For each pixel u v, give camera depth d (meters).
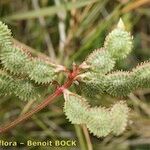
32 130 0.24
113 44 0.12
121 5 0.22
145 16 0.27
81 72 0.12
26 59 0.12
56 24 0.25
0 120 0.23
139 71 0.12
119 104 0.12
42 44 0.25
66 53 0.23
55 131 0.24
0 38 0.12
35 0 0.25
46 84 0.13
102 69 0.12
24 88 0.13
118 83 0.12
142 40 0.27
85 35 0.24
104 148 0.23
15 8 0.25
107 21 0.22
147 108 0.24
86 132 0.21
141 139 0.24
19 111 0.23
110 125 0.12
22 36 0.25
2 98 0.22
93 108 0.12
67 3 0.22
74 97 0.12
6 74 0.13
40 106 0.13
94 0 0.22
